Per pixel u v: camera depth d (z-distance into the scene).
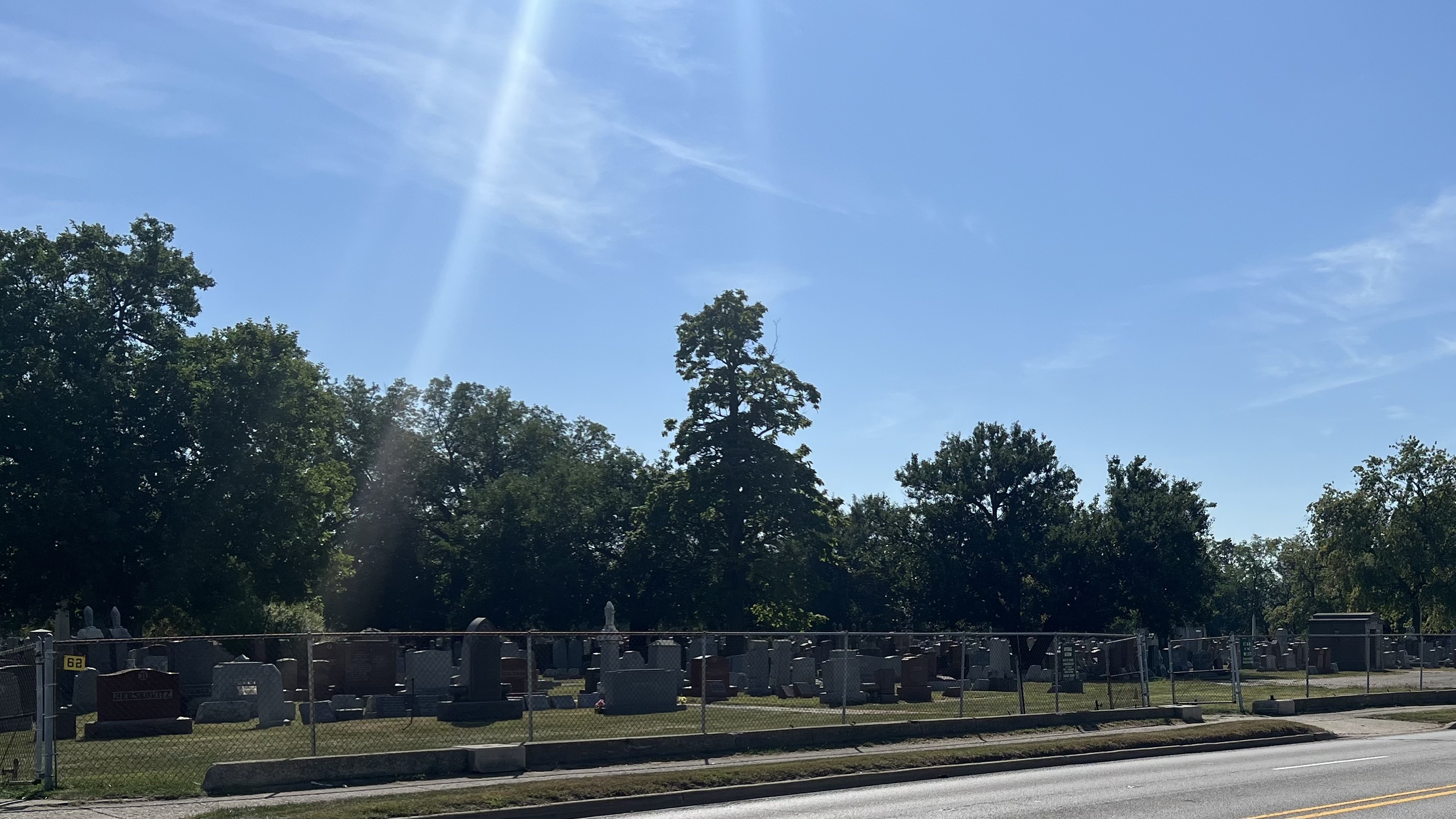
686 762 20.28
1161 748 24.31
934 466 74.06
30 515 44.28
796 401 58.78
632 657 37.44
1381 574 73.00
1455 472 72.75
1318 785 17.77
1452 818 14.17
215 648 33.78
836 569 87.88
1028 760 22.08
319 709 27.59
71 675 29.22
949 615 71.44
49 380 45.22
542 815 15.78
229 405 48.56
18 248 48.06
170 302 52.03
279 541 49.62
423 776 17.94
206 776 16.39
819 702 34.53
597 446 99.00
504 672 32.03
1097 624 70.44
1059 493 74.38
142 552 47.53
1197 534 70.38
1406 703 38.09
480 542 74.50
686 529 59.12
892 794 17.70
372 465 82.88
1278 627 111.50
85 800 15.40
